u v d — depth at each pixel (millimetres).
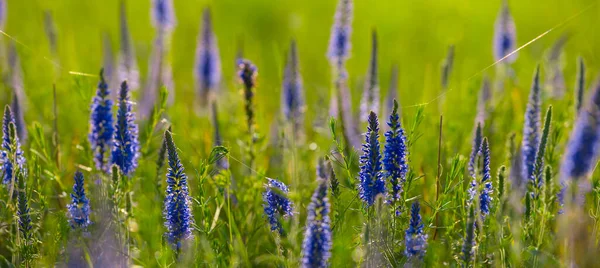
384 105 1844
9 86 1800
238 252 1457
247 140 1644
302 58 2941
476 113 1755
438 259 1445
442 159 1625
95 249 1424
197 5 3881
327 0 4168
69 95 1787
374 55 1790
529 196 1441
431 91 1895
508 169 1544
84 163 1620
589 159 1383
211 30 2090
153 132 1624
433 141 1668
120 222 1441
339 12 1865
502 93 1870
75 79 1604
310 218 1345
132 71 2074
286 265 1411
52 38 2002
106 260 1422
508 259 1436
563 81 1870
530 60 2361
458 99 1814
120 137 1484
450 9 4031
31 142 1583
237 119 1812
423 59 2900
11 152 1448
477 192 1403
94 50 2674
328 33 3512
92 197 1446
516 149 1544
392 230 1427
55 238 1454
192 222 1433
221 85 2174
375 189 1411
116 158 1486
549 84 1867
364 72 2701
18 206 1438
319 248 1345
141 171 1568
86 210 1434
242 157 1643
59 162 1590
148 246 1469
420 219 1407
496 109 1753
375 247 1400
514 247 1419
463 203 1431
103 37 1988
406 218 1450
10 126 1443
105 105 1491
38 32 2648
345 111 1795
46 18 1997
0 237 1519
